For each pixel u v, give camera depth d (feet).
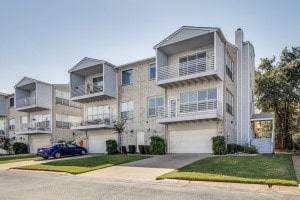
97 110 103.24
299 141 100.83
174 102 84.33
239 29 91.35
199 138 79.00
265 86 116.98
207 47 81.15
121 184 37.99
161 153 81.05
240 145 84.28
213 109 73.82
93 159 67.77
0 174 52.31
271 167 45.78
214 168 45.65
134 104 93.81
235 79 89.76
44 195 31.37
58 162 65.46
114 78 98.68
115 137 98.12
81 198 29.55
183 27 77.10
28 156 93.61
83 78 108.99
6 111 144.25
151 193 31.50
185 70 80.23
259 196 29.45
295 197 29.01
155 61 90.79
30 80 120.26
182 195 30.25
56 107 122.21
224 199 28.25
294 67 120.16
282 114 124.47
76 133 109.81
